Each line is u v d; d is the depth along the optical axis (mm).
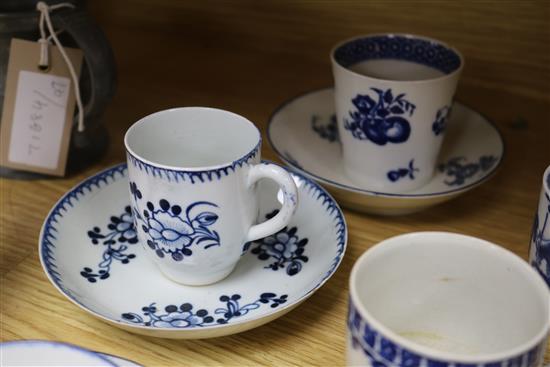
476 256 405
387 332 338
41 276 544
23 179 654
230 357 476
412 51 659
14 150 625
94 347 479
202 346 484
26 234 589
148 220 484
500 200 645
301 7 858
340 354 480
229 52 921
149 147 523
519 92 802
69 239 548
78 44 596
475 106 784
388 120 596
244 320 443
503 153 637
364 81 586
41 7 564
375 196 570
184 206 466
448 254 410
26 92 602
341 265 562
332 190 594
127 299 508
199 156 549
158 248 495
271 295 514
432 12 789
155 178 460
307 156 680
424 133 606
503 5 750
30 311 508
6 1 584
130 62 889
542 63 770
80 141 653
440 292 425
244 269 542
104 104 636
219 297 513
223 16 913
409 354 331
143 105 787
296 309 518
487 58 796
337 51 640
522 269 387
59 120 619
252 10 890
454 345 438
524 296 389
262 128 746
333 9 839
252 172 476
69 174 665
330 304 524
